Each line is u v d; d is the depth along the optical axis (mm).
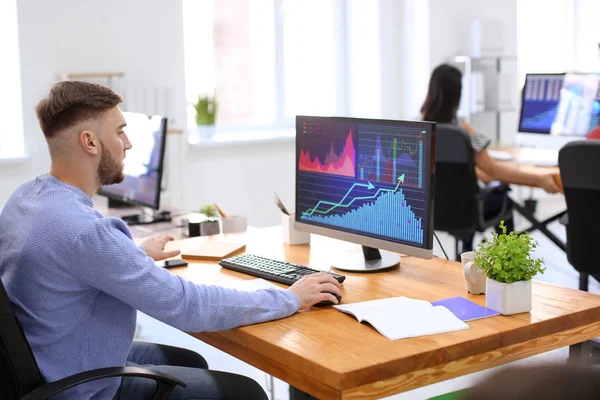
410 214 2010
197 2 5648
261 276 2100
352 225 2205
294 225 2439
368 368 1446
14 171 4637
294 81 6207
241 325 1709
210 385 1788
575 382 421
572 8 7406
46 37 4676
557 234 6074
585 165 2953
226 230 2783
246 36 5906
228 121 5926
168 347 2115
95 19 4832
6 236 1683
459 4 6332
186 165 5375
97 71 4871
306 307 1807
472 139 3998
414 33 6266
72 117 1690
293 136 5852
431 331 1625
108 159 1741
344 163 2203
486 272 1776
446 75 3873
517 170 3992
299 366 1518
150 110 5102
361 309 1772
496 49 6402
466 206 3893
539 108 4824
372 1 6273
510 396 422
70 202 1647
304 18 6176
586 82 4582
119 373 1528
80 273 1594
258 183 5758
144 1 5012
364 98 6383
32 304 1617
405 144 2000
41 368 1604
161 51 5125
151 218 3342
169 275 1656
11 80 4629
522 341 1673
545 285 1998
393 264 2182
